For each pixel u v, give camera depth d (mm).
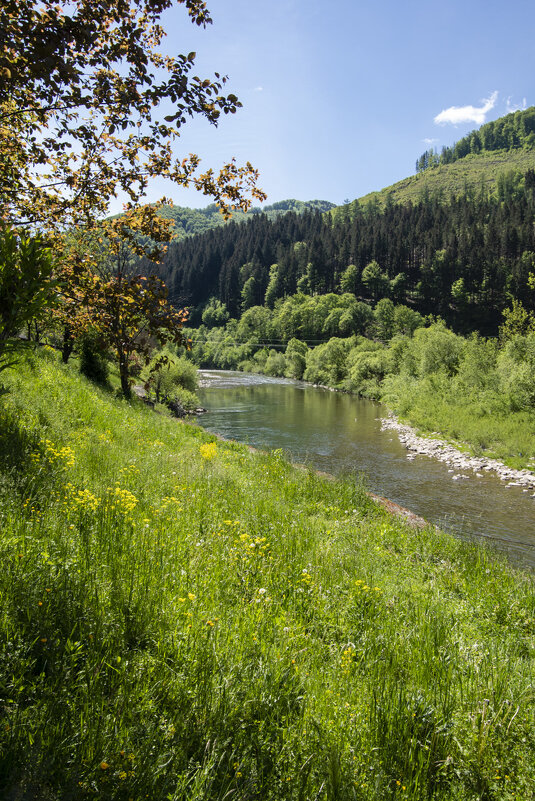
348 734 2582
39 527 4074
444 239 127375
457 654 3807
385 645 3766
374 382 52656
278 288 133875
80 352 20469
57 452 7160
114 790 1846
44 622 2707
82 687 2324
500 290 107438
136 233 4664
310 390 58719
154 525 5414
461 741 2703
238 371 96250
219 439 18328
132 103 3578
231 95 3525
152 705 2369
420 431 27094
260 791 2086
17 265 4137
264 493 9359
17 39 3002
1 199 4559
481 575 6891
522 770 2549
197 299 155500
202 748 2205
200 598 3752
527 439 22094
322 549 6168
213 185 4672
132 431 12539
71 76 3160
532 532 12117
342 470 17828
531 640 4793
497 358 33156
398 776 2375
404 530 9031
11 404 9180
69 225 4801
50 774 1835
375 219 166250
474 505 14477
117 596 3293
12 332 4461
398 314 93625
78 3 3277
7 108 4129
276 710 2578
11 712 2064
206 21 3445
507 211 131750
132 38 3316
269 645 3260
